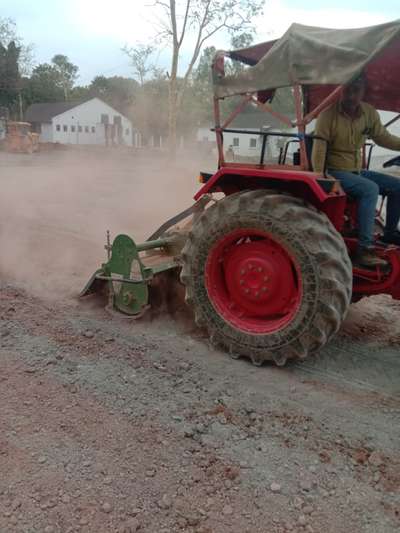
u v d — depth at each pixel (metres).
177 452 2.75
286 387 3.46
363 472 2.66
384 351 4.02
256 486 2.54
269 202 3.55
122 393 3.28
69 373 3.50
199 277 3.91
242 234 3.70
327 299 3.40
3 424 2.93
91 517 2.32
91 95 72.44
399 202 4.08
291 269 3.63
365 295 3.99
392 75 4.11
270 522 2.33
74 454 2.71
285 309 3.71
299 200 3.58
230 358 3.83
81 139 57.41
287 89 4.34
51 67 76.19
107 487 2.49
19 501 2.39
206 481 2.56
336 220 3.75
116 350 3.86
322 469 2.67
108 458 2.69
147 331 4.23
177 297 4.72
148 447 2.78
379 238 4.21
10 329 4.14
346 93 3.77
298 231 3.44
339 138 3.84
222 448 2.80
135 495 2.45
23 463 2.63
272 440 2.89
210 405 3.20
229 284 3.88
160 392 3.32
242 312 3.87
